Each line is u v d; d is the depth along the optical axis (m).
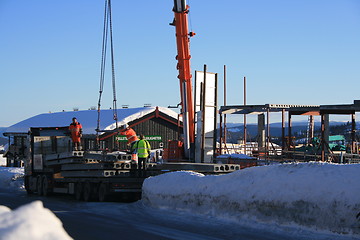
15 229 2.54
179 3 26.59
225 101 42.56
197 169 18.58
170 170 19.64
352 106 30.05
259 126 44.31
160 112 53.62
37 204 2.80
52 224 2.70
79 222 12.29
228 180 13.26
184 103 29.91
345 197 9.77
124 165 19.81
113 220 13.01
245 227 11.48
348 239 9.35
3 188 31.81
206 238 10.17
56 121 60.00
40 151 25.69
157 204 15.54
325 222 10.02
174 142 31.55
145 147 19.89
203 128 30.83
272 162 33.31
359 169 10.19
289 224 10.80
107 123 50.44
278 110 39.94
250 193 12.09
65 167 22.31
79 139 23.62
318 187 10.42
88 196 20.30
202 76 32.28
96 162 21.45
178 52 28.25
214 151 32.34
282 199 11.07
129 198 21.05
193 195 14.05
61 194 25.80
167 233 10.77
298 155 33.47
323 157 30.89
